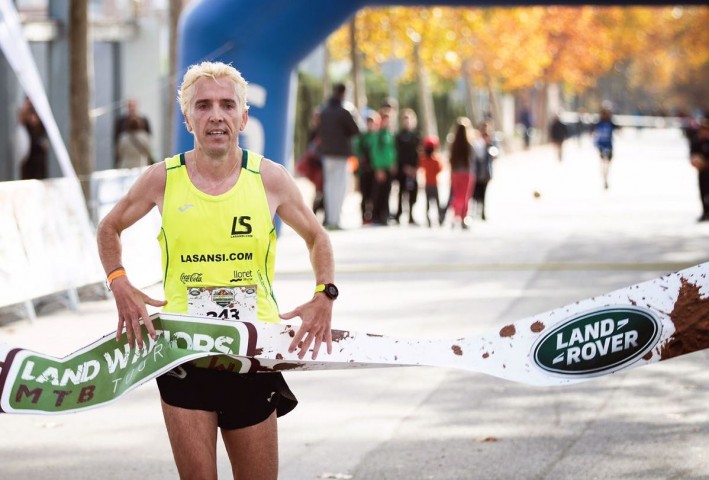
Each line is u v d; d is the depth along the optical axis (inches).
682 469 430.9
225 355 287.9
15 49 788.0
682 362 625.6
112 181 931.3
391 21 2411.4
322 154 1353.3
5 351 290.4
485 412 522.3
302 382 588.4
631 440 471.8
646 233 1294.3
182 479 289.3
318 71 3420.3
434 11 2440.9
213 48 1136.2
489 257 1072.8
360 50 2466.8
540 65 3762.3
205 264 292.5
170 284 295.3
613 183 2284.7
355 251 1128.8
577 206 1713.8
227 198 291.6
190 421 288.4
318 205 1422.2
